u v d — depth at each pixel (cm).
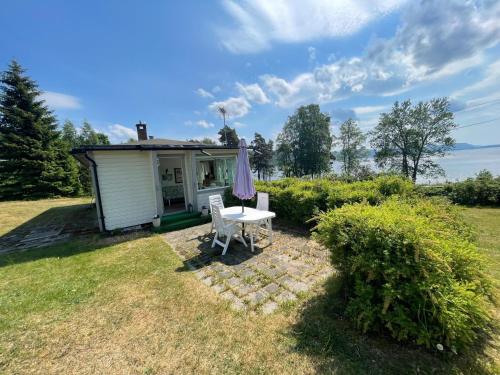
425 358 189
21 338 235
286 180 837
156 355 209
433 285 184
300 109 3647
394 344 205
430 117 2492
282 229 604
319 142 3572
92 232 659
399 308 196
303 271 364
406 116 2612
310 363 191
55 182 1623
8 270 402
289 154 3966
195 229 655
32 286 340
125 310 277
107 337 234
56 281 355
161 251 480
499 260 350
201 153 834
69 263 429
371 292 215
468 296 183
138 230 666
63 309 282
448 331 179
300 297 289
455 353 181
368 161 3522
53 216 923
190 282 343
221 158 911
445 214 296
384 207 292
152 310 276
